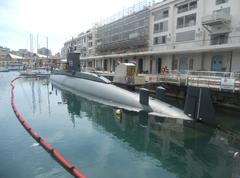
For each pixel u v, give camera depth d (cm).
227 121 1655
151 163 931
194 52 3469
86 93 2377
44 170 809
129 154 1009
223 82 1900
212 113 1270
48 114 1689
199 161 974
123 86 2269
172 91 2631
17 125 1360
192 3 3566
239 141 1202
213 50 3064
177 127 1427
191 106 1403
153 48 4516
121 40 5666
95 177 791
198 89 1347
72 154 976
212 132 1270
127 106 1811
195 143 1181
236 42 2891
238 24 2880
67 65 3281
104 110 1838
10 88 3095
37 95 2545
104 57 5853
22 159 891
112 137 1228
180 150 1086
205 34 3369
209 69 3325
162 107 1600
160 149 1094
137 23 4972
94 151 1018
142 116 1628
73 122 1495
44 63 8650
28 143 1064
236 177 676
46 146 998
